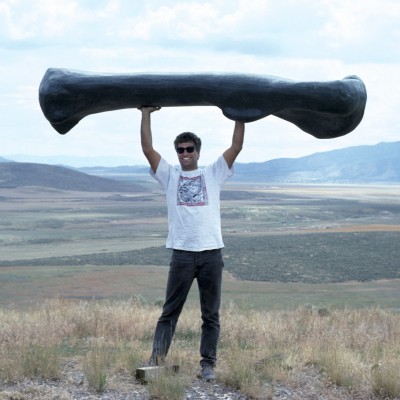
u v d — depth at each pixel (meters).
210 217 5.97
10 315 12.83
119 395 5.62
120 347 7.90
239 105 5.60
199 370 6.47
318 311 17.78
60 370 6.30
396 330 11.59
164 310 6.21
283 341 9.53
